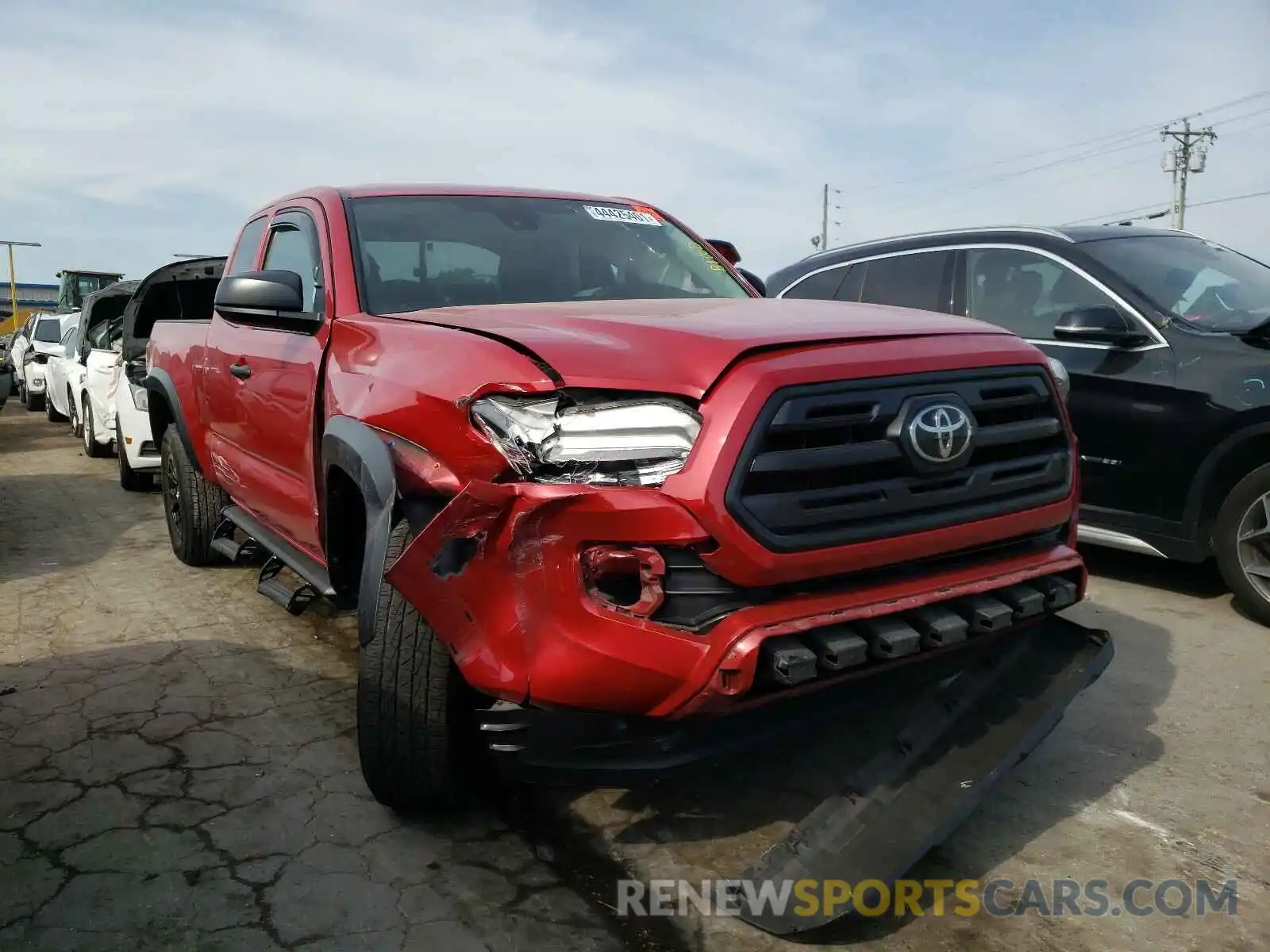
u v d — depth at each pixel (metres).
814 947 2.30
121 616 4.77
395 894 2.50
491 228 3.70
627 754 2.22
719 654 2.08
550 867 2.63
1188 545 4.62
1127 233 5.41
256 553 4.91
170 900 2.47
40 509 7.66
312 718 3.57
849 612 2.19
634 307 2.89
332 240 3.49
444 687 2.58
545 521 2.15
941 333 2.53
